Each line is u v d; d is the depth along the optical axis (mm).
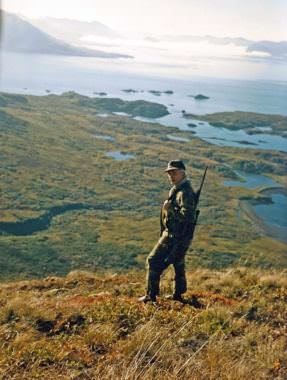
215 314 8164
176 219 9016
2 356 6129
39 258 149750
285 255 159000
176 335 6840
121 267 148000
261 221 199500
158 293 9320
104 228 192250
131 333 7223
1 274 131250
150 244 174875
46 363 6008
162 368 5762
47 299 10094
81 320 7957
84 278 12711
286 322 8398
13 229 180250
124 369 5547
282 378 5754
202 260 147125
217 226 189125
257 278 12039
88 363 6082
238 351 6555
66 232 182750
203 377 5461
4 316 8094
